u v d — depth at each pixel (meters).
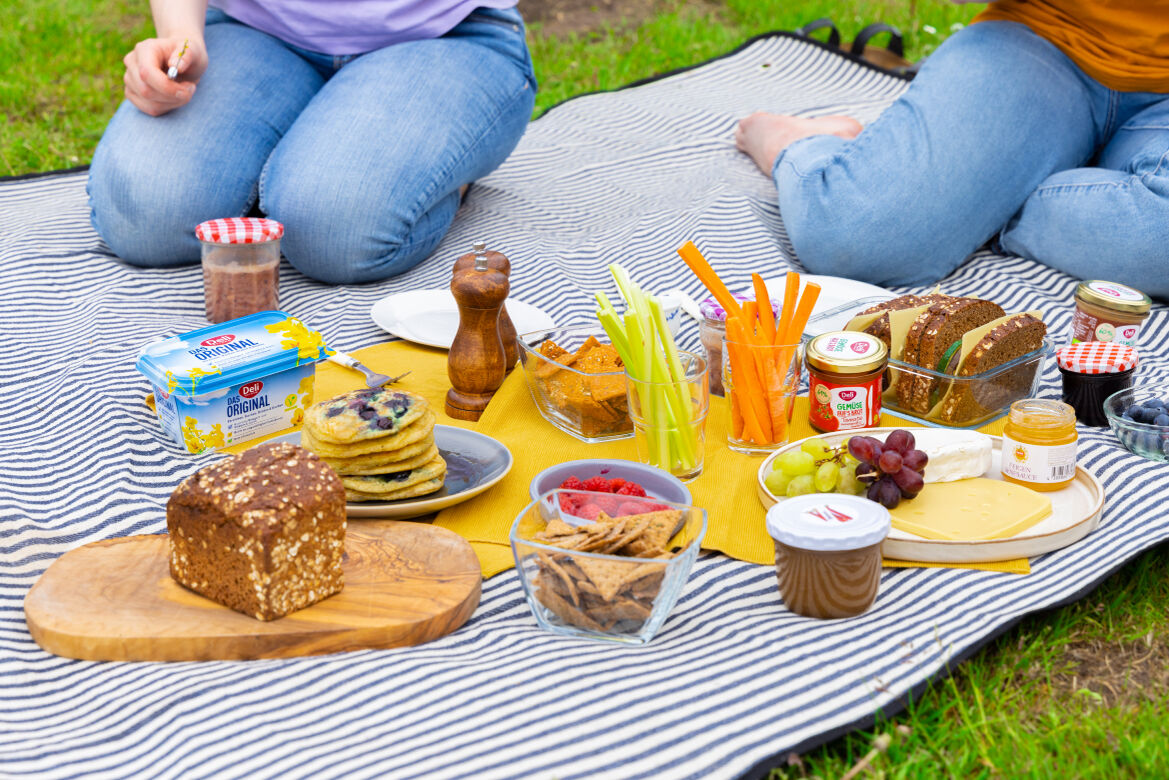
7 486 2.00
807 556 1.60
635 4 5.81
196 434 2.12
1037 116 2.89
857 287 2.73
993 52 2.92
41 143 4.14
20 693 1.50
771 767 1.34
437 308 2.73
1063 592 1.67
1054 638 1.66
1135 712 1.51
